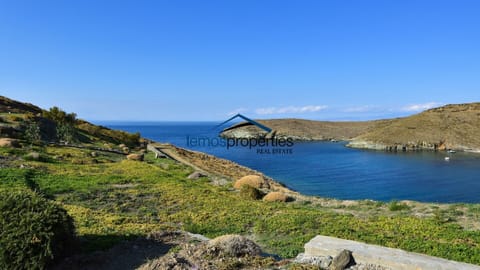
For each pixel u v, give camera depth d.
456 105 169.75
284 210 20.95
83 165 36.12
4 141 38.88
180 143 135.38
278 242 14.29
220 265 9.87
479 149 115.19
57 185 24.78
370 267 10.09
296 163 76.94
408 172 64.25
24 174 26.56
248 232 16.25
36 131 47.81
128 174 32.81
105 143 62.22
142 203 22.19
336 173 61.84
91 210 18.78
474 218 17.92
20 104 83.81
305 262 10.56
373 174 61.12
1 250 8.77
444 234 14.45
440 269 9.31
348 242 11.51
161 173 34.72
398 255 10.29
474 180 55.41
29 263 8.87
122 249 11.66
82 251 11.23
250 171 57.50
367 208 22.22
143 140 85.00
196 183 31.55
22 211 9.59
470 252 12.12
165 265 9.53
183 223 17.77
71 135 54.47
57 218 10.10
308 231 16.05
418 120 145.50
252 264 10.26
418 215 19.31
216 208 21.20
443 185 50.78
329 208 22.80
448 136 127.12
